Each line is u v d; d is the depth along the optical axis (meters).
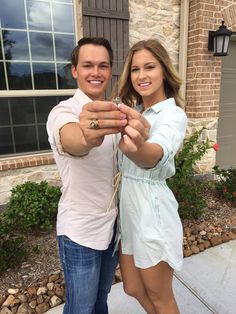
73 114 1.04
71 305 1.26
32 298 1.98
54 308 1.94
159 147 0.92
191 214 3.03
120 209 1.27
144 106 1.36
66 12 3.13
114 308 1.95
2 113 3.02
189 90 3.98
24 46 3.00
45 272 2.24
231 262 2.46
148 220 1.21
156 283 1.28
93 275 1.23
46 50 3.12
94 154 1.09
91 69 1.16
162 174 1.23
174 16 3.81
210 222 3.06
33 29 3.01
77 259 1.18
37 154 3.28
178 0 3.78
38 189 2.83
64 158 1.12
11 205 2.74
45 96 3.20
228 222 3.08
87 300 1.25
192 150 3.34
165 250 1.23
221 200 3.56
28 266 2.31
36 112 3.19
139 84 1.28
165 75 1.29
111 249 1.36
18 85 3.05
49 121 1.08
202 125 4.00
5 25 2.88
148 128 0.79
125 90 1.40
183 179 3.03
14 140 3.14
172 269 1.33
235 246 2.70
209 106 4.00
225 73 4.45
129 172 1.24
